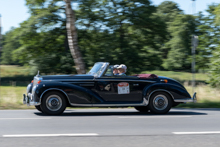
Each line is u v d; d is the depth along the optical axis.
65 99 8.82
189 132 6.30
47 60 29.25
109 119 8.07
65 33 29.36
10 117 8.33
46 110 8.69
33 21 27.62
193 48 14.69
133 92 9.10
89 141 5.37
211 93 16.58
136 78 9.17
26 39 29.11
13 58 31.12
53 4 28.06
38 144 5.10
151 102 9.22
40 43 29.48
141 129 6.61
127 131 6.36
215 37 25.70
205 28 26.30
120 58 29.30
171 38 58.50
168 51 58.97
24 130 6.38
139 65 30.72
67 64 29.47
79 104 8.77
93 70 9.43
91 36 29.33
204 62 27.22
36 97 8.57
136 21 29.25
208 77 18.59
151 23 29.80
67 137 5.69
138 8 29.39
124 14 29.25
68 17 15.99
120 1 29.02
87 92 8.80
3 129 6.49
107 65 9.07
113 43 29.56
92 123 7.38
